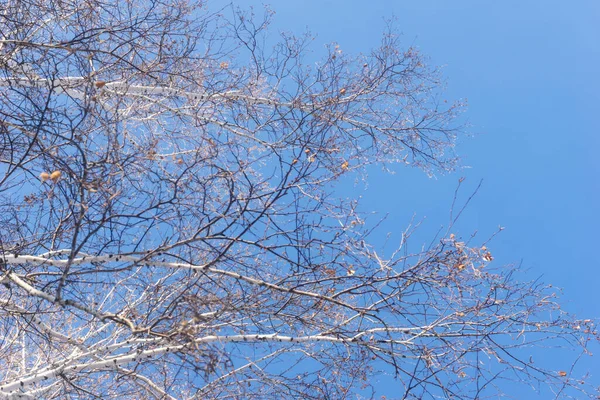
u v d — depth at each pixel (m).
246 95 7.43
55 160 3.75
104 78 6.03
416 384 4.70
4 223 4.44
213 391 4.75
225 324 4.59
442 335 4.97
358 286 4.51
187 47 6.35
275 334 4.79
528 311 5.17
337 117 6.92
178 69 6.57
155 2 5.86
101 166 3.70
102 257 4.15
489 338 5.01
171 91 6.78
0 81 4.90
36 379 4.52
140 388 5.24
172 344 4.32
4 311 4.73
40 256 4.36
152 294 4.79
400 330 4.98
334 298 4.81
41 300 4.42
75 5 5.51
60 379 4.95
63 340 4.80
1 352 5.52
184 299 3.88
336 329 5.09
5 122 4.02
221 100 7.22
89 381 5.26
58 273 4.43
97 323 5.39
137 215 3.76
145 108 6.61
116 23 5.79
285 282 4.61
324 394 4.84
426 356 4.80
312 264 4.55
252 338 4.72
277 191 4.23
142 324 4.47
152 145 4.26
